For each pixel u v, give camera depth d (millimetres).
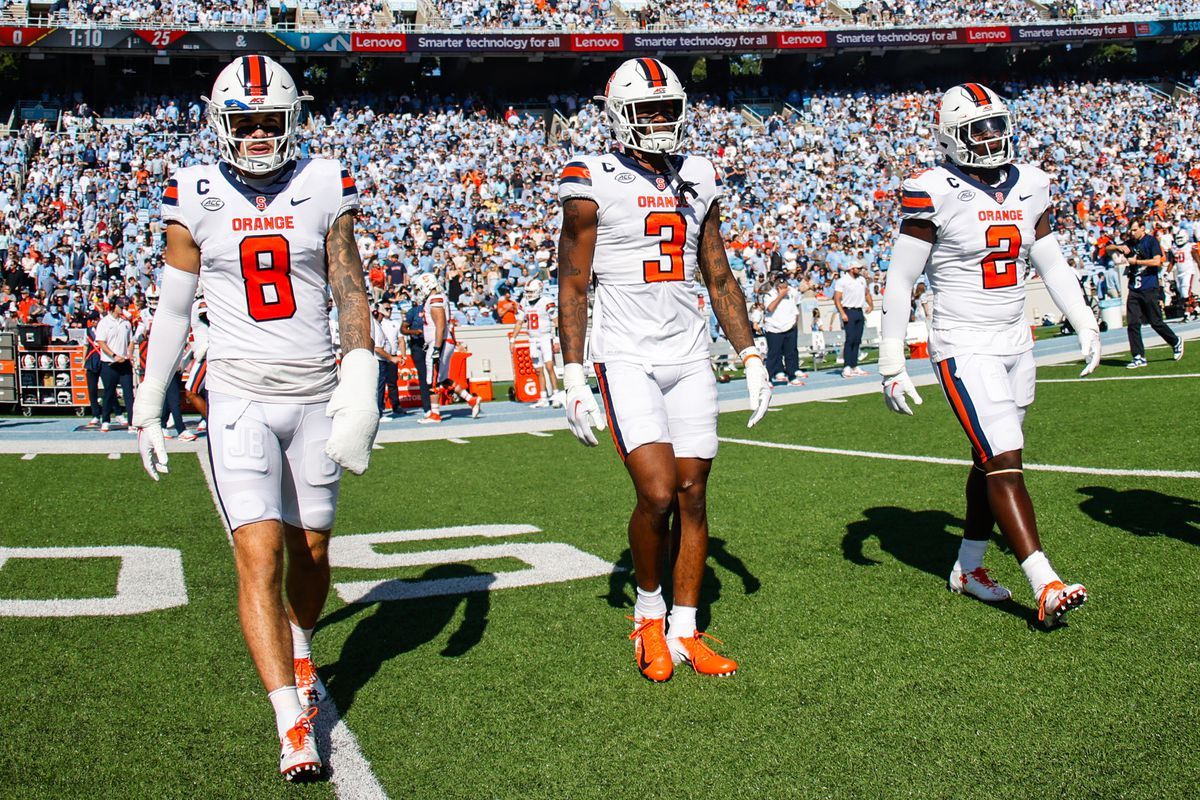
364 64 31672
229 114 2896
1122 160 31562
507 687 3246
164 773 2699
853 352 14148
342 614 4102
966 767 2568
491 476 7375
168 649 3680
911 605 3879
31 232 22109
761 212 26953
